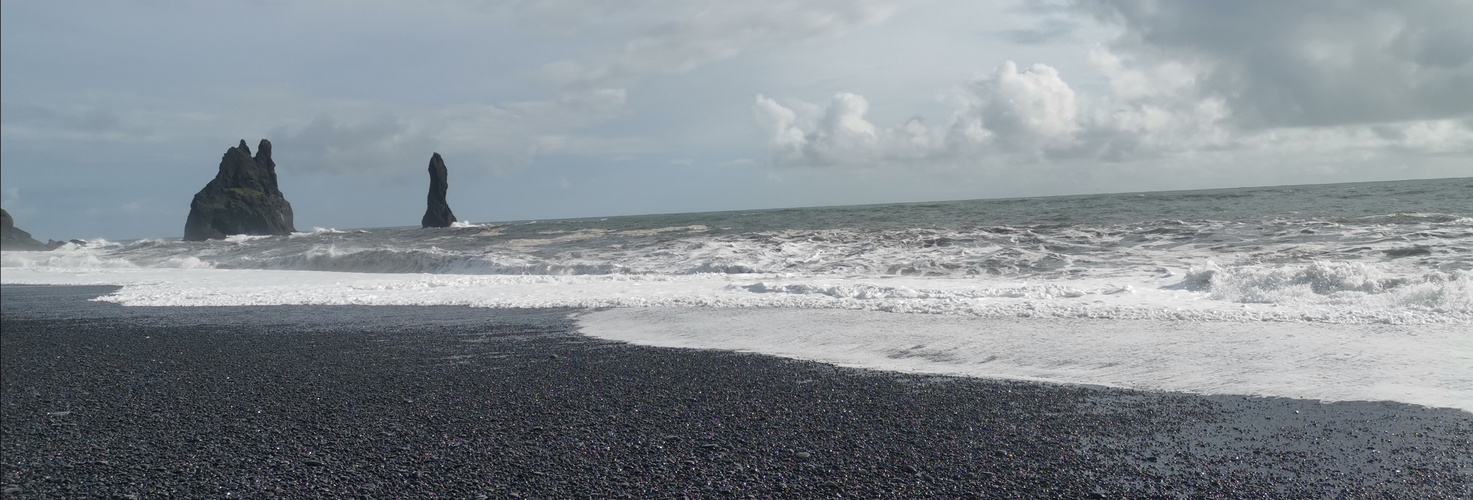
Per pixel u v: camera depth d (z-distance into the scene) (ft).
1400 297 32.48
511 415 21.97
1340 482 14.99
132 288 65.92
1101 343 28.22
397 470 17.78
